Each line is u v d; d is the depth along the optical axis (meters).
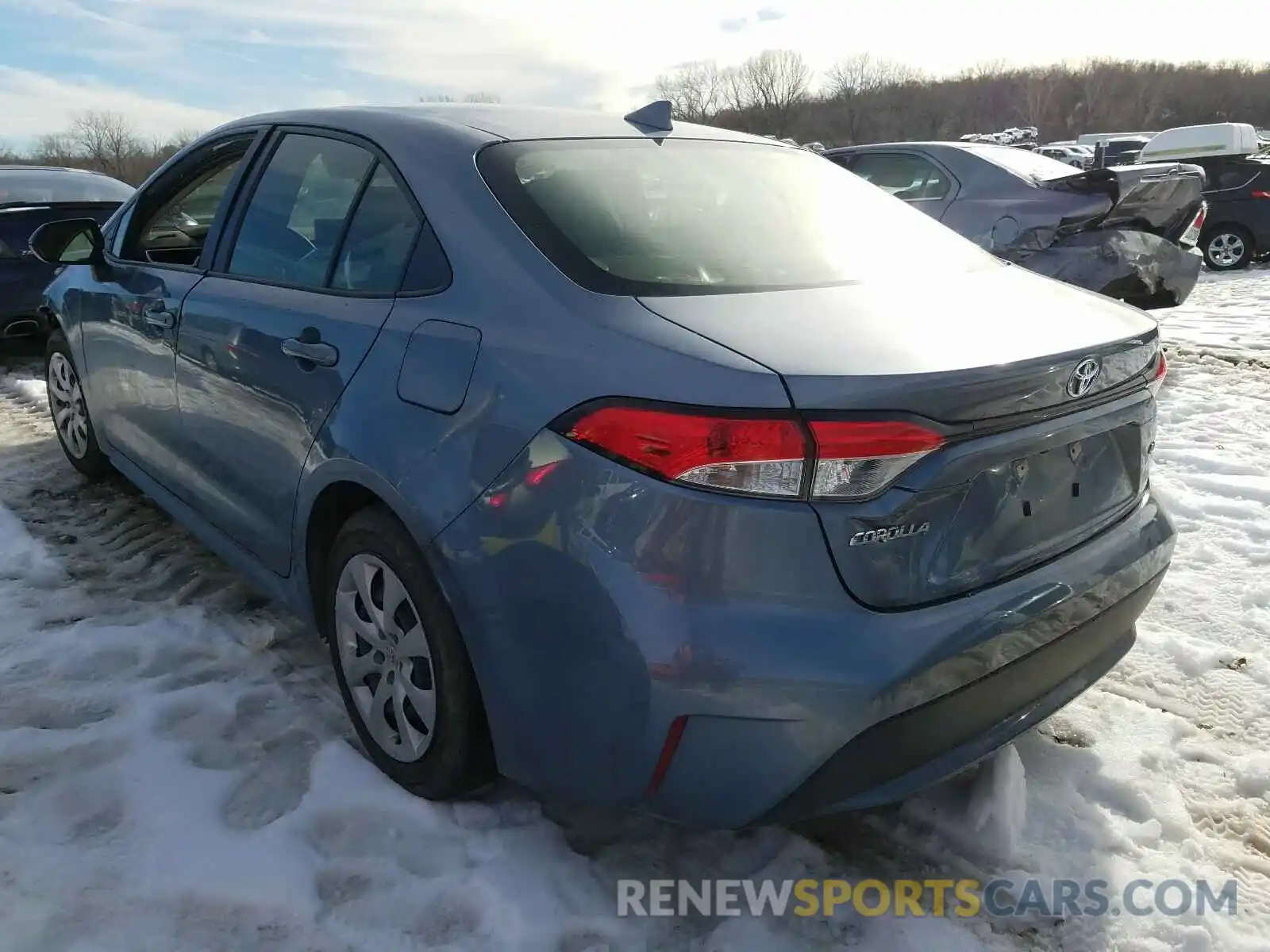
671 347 1.84
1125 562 2.28
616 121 2.91
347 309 2.44
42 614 3.31
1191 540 4.01
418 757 2.35
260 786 2.46
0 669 2.96
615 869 2.23
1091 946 2.05
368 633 2.45
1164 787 2.52
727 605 1.76
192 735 2.66
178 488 3.41
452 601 2.09
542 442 1.91
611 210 2.36
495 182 2.34
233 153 3.27
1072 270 6.05
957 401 1.82
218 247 3.11
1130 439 2.35
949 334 1.97
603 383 1.85
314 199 2.77
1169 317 8.91
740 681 1.75
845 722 1.79
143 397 3.51
